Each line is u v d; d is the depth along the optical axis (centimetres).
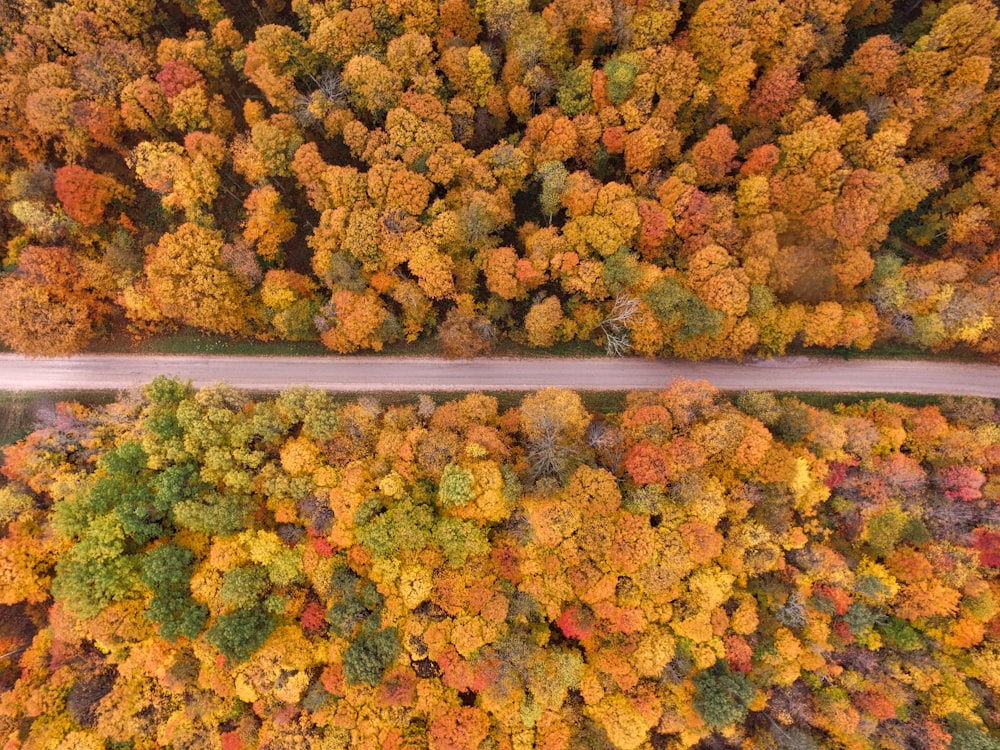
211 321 6406
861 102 6412
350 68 6106
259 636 5397
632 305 6212
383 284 6356
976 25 5769
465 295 6525
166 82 6097
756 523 5772
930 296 6284
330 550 5644
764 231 6112
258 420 5859
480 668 5369
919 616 5897
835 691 5781
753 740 5703
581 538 5591
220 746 5506
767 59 6316
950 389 6938
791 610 5694
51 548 5741
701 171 6300
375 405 6388
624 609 5538
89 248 6538
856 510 5997
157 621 5394
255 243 6550
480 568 5594
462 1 6134
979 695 5684
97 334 6831
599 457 6062
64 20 6122
